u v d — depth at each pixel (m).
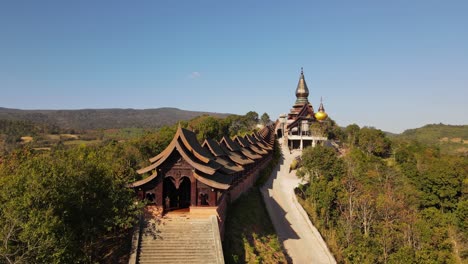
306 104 136.50
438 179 91.75
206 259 36.00
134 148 80.38
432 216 73.94
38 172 30.75
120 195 36.81
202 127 135.25
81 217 32.19
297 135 134.88
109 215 34.56
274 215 65.38
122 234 39.44
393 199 72.62
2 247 27.02
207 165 45.47
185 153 42.72
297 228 61.97
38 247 27.16
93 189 34.06
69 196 30.91
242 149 76.44
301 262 51.72
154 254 36.09
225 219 48.94
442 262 55.75
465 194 89.69
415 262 52.88
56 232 29.06
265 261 43.03
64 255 29.23
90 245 34.66
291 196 76.69
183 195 51.97
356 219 65.50
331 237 61.59
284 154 124.94
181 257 35.97
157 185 42.56
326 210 67.44
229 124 178.25
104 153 68.88
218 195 46.94
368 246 57.38
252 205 63.12
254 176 80.31
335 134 156.25
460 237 63.28
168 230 39.22
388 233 59.62
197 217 41.56
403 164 115.31
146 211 42.00
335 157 84.19
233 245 43.00
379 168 101.44
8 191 29.30
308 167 83.50
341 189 71.38
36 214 27.81
